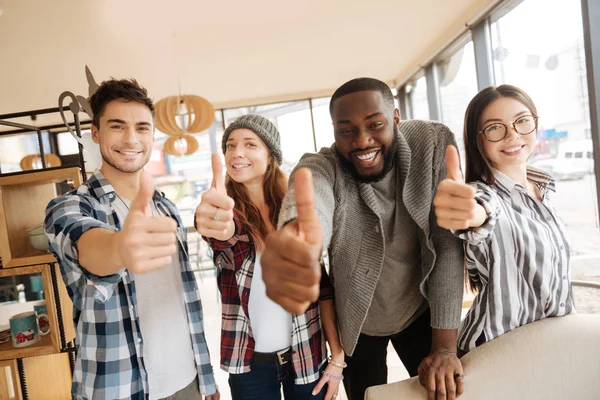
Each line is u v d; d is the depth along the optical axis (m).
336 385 1.22
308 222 0.60
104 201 1.06
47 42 2.78
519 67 2.71
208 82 4.16
